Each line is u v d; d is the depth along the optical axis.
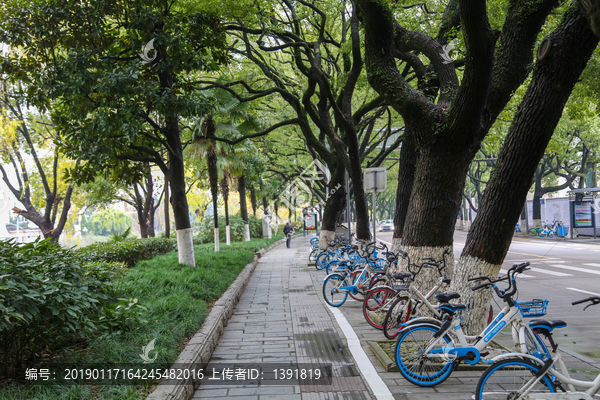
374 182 10.96
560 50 4.73
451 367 4.46
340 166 16.06
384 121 21.72
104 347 4.50
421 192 6.53
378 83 6.43
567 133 27.30
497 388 3.75
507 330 6.54
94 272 5.27
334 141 12.77
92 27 9.25
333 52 16.97
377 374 4.79
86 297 4.34
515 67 6.21
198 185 27.52
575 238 28.42
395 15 10.62
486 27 4.96
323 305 8.98
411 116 6.23
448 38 7.91
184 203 11.68
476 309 5.32
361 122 17.55
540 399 3.49
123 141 10.34
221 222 29.17
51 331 4.29
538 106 4.91
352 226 39.22
